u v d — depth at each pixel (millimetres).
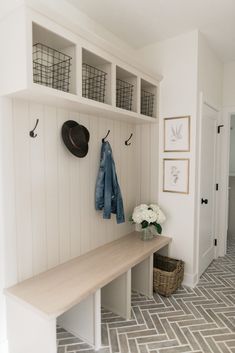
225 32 2529
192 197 2607
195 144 2551
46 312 1419
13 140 1673
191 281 2664
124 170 2775
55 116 1950
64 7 2023
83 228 2281
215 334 1943
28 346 1579
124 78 2439
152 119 2654
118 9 2150
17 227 1730
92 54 1868
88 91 2158
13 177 1686
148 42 2740
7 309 1676
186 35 2541
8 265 1684
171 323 2074
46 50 1815
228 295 2510
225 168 3391
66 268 1986
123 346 1825
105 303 2266
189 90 2553
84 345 1849
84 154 2107
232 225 4520
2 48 1540
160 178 2801
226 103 3295
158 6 2115
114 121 2572
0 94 1589
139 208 2678
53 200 1981
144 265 2477
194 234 2658
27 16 1394
